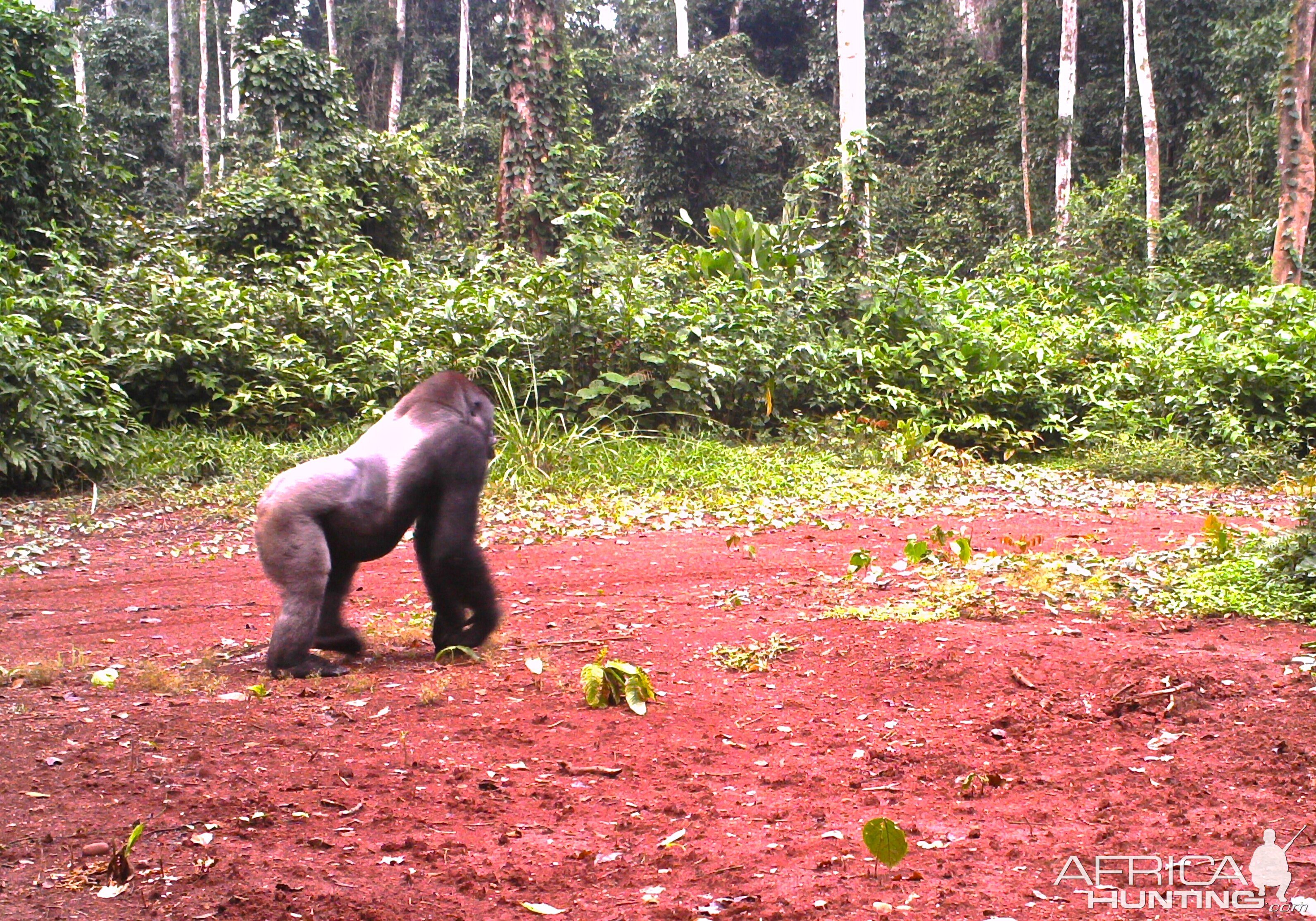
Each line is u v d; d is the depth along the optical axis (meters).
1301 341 14.93
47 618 6.43
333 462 5.08
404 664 5.39
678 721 4.55
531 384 13.24
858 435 13.59
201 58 45.22
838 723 4.53
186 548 8.60
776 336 14.73
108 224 18.33
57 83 17.70
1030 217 30.88
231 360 13.29
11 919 2.76
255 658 5.48
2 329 10.70
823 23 42.78
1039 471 13.06
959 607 6.05
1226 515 10.29
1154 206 28.02
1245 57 29.22
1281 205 19.94
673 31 46.78
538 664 5.09
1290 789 3.64
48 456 10.88
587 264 14.43
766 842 3.32
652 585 7.24
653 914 2.82
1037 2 38.12
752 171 35.44
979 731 4.33
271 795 3.67
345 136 21.28
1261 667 4.93
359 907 2.86
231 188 19.73
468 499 5.24
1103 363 15.84
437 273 18.34
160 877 3.02
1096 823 3.44
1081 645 5.32
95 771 3.85
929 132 36.97
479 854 3.23
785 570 7.64
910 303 15.94
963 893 2.90
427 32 49.09
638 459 11.63
